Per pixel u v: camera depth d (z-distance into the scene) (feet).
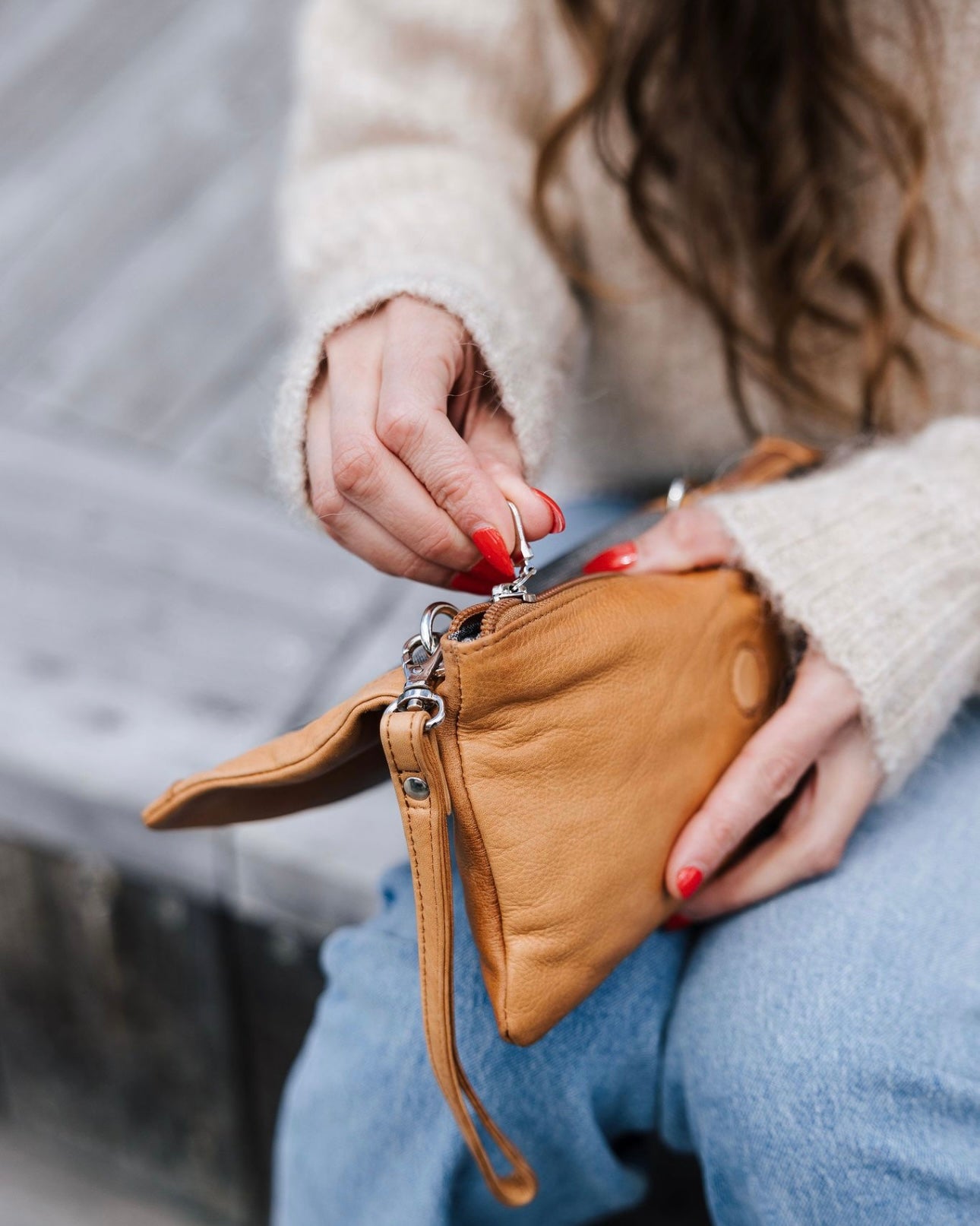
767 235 2.39
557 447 2.49
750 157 2.33
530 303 2.29
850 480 2.04
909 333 2.39
